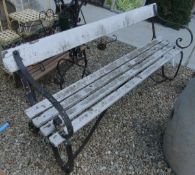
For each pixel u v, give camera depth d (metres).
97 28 2.92
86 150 2.66
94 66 3.82
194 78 2.33
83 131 2.84
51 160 2.54
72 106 2.40
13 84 3.30
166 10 4.88
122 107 3.22
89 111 2.38
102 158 2.61
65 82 3.45
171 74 3.88
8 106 3.03
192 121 2.18
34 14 3.70
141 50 3.36
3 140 2.67
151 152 2.71
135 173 2.53
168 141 2.49
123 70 2.95
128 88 2.71
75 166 2.51
